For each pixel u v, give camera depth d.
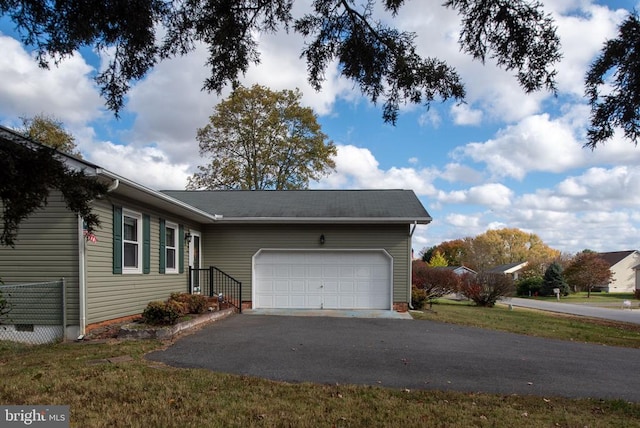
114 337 8.44
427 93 4.50
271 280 14.67
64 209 8.48
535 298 40.62
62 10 3.35
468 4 3.61
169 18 3.95
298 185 29.50
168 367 6.34
